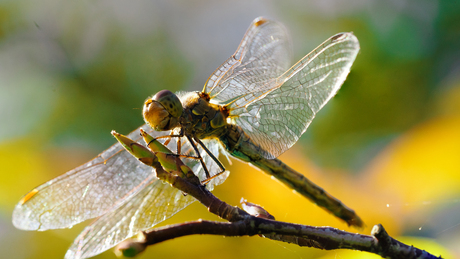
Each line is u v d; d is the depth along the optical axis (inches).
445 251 13.7
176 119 13.7
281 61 14.1
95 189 13.8
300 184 14.1
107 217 13.7
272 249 14.1
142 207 13.8
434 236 13.9
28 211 13.7
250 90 13.9
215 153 14.0
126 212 13.8
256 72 14.0
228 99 13.9
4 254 14.3
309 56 13.7
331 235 13.2
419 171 14.4
